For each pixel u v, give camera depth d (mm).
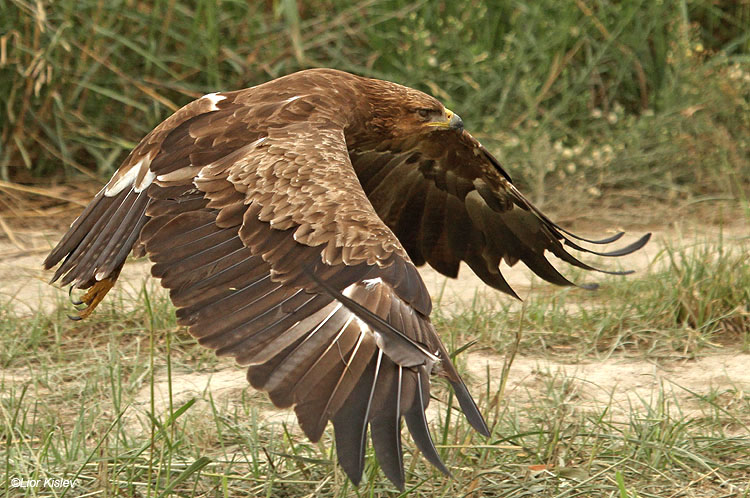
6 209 15578
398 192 9961
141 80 16844
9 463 8273
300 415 5672
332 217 6391
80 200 15883
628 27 18453
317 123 7930
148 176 7688
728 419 9461
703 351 11148
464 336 11289
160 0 17078
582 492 7973
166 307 11398
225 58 17094
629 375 10555
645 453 8539
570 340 11336
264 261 6328
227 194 6820
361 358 5801
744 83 17531
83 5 16531
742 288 11969
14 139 16188
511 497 7980
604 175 16703
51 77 16094
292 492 8047
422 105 9172
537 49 17594
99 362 10336
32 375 9984
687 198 16703
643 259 14117
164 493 7574
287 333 5957
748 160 17234
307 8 17875
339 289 6059
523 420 9352
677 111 17312
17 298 12484
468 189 9805
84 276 7555
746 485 8242
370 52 17734
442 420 9094
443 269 10133
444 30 17797
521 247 9711
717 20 19141
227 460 8430
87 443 8930
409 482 8039
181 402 9695
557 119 17656
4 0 16125
